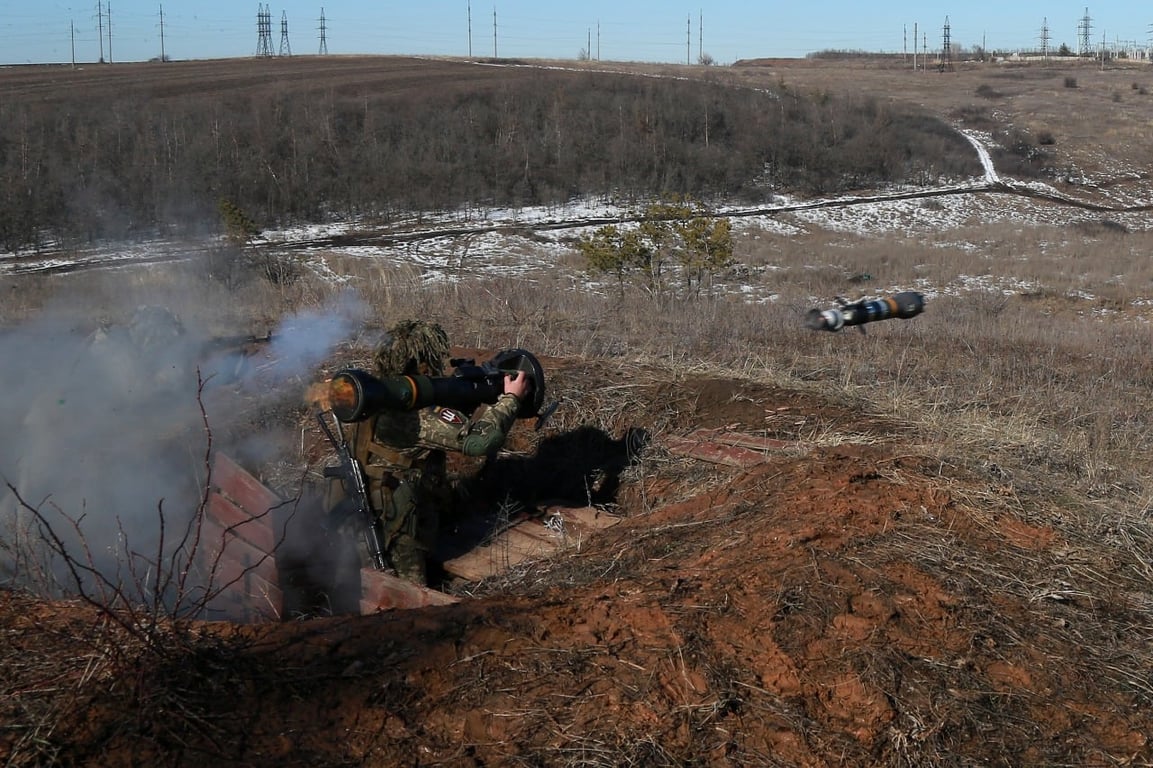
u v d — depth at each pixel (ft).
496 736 10.15
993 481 16.71
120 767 9.60
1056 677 11.52
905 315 16.71
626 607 12.17
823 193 146.72
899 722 10.53
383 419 16.79
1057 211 134.62
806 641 11.60
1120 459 20.56
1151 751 10.46
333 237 107.45
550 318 34.04
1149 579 14.01
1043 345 37.06
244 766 9.65
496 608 12.35
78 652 11.27
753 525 15.15
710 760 9.89
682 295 55.67
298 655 11.32
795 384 24.39
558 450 22.07
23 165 119.34
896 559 13.51
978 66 345.51
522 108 171.32
